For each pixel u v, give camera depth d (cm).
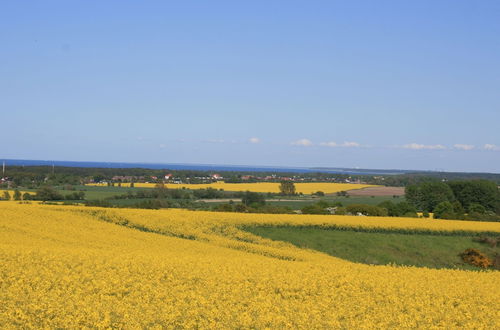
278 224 4903
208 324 1465
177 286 1869
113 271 2048
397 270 2555
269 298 1786
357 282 2122
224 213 5234
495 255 4497
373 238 4734
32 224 3662
